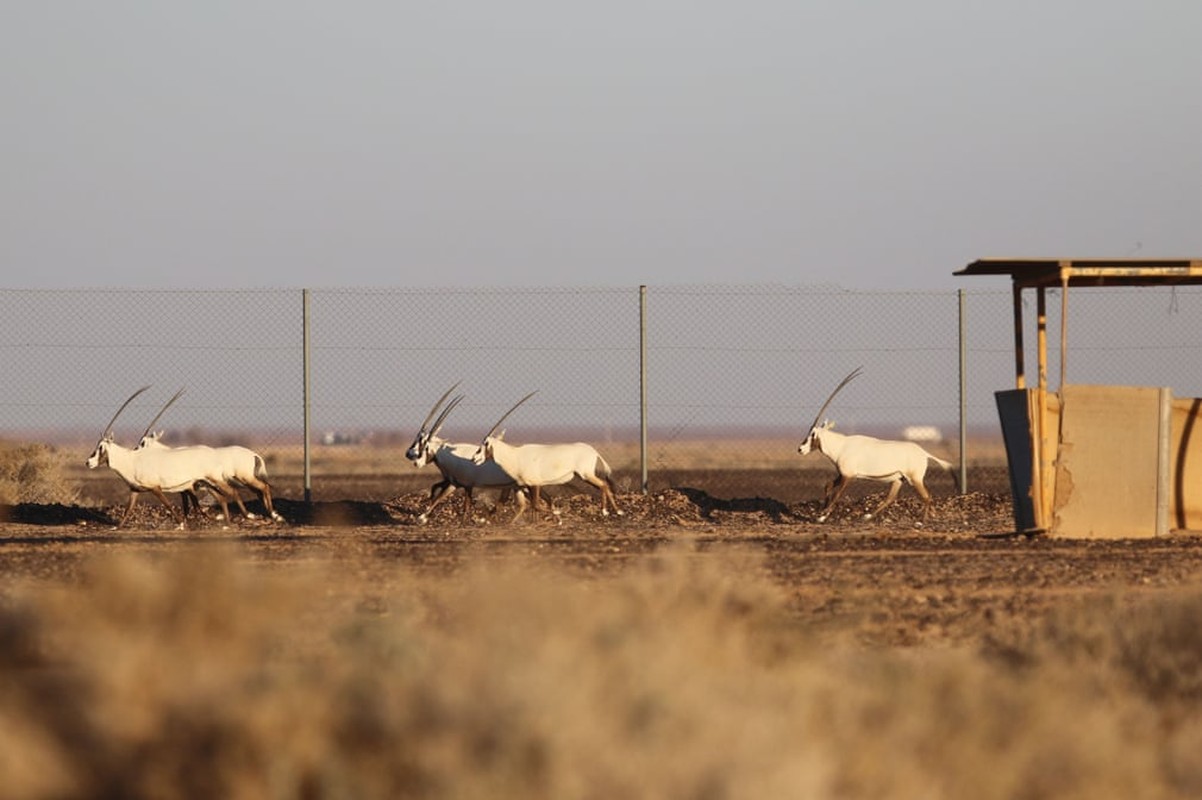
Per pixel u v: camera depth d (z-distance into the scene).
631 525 84.31
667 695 22.72
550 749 20.66
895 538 66.62
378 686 23.02
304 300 96.25
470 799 20.22
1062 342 64.31
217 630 32.19
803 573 51.59
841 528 80.75
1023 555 58.16
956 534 69.19
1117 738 27.75
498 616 30.31
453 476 89.69
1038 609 43.38
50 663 31.42
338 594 42.62
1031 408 65.25
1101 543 62.47
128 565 33.50
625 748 21.08
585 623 28.05
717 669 28.75
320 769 21.64
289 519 90.94
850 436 90.06
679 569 37.16
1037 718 27.41
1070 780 25.98
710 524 85.06
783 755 21.66
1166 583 49.47
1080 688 31.23
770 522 87.50
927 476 155.38
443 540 68.06
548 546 63.06
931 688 28.27
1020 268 65.38
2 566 54.00
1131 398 64.06
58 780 22.84
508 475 88.31
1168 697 32.69
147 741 23.12
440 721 21.58
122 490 166.50
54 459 111.25
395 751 21.67
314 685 23.55
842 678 28.22
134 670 25.12
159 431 90.44
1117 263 62.34
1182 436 68.25
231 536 71.50
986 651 36.66
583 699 21.91
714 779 20.64
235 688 23.30
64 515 89.25
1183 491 68.12
